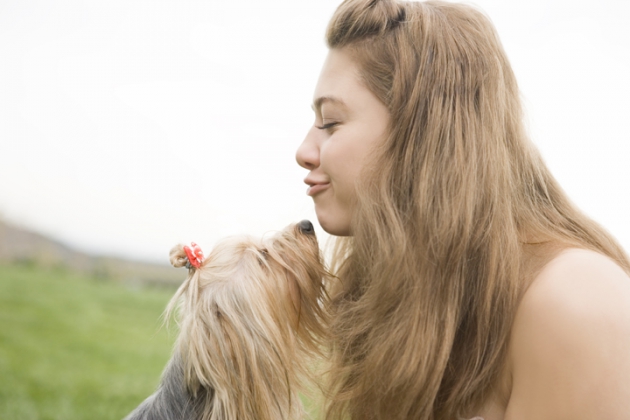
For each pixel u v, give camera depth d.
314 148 2.34
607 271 1.76
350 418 2.45
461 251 1.99
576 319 1.67
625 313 1.64
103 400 5.86
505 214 2.02
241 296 2.76
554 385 1.71
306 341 2.96
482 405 2.02
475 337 2.02
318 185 2.32
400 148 2.13
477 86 2.13
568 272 1.78
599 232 2.15
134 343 8.07
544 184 2.24
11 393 5.79
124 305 10.20
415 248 2.05
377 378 2.10
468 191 2.01
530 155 2.26
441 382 2.09
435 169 2.06
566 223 2.14
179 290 2.95
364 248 2.18
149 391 6.25
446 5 2.29
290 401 2.81
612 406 1.60
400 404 2.05
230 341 2.73
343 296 2.64
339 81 2.23
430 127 2.09
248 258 2.84
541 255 1.97
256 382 2.72
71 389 6.07
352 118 2.20
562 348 1.69
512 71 2.28
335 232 2.35
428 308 2.02
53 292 10.55
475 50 2.16
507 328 1.93
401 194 2.12
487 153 2.06
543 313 1.75
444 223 2.01
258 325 2.74
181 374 2.90
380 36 2.21
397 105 2.13
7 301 9.65
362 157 2.18
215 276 2.83
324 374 2.76
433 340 2.00
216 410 2.68
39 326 8.46
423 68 2.13
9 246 12.63
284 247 2.90
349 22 2.27
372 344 2.16
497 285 1.96
